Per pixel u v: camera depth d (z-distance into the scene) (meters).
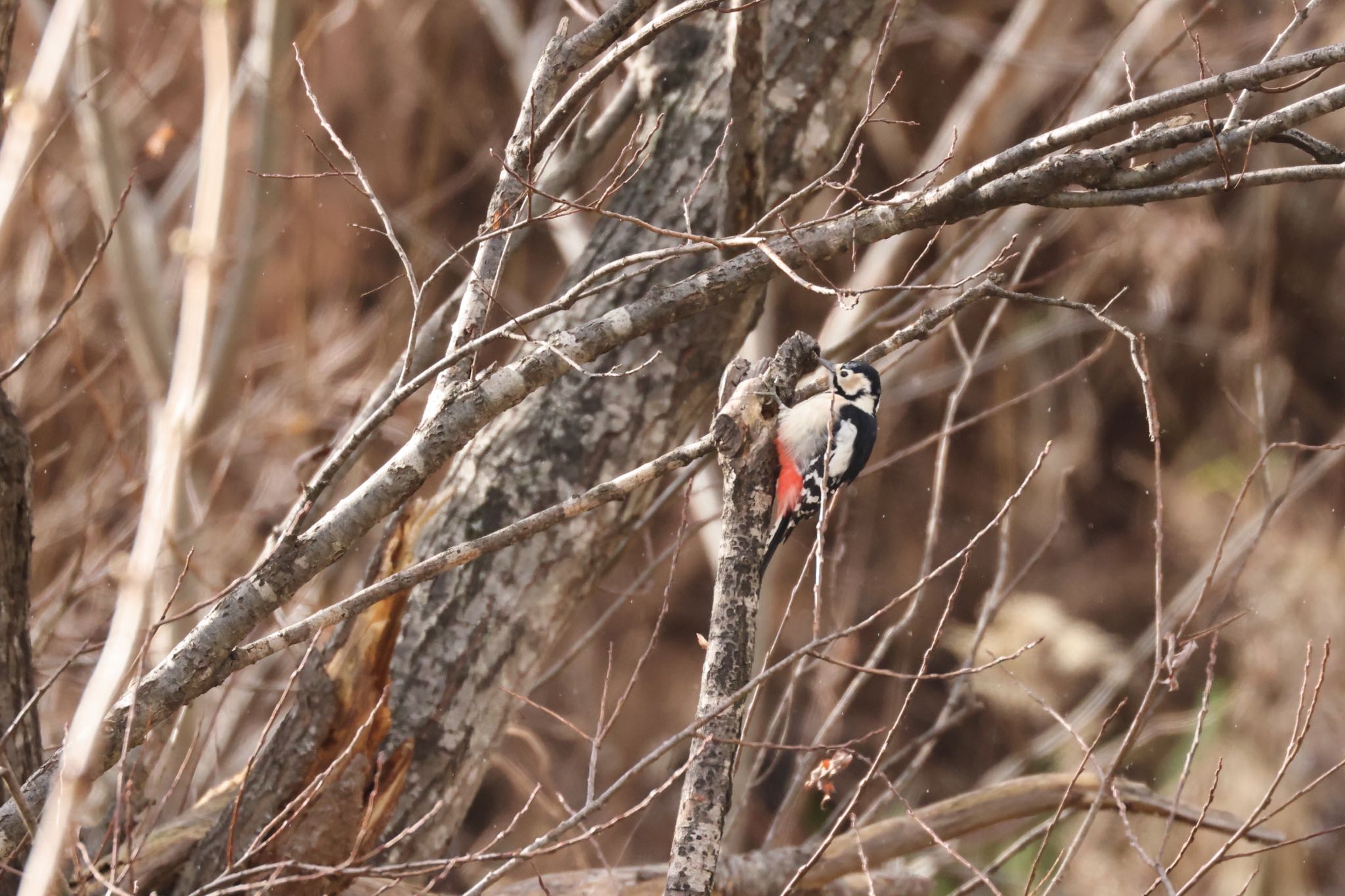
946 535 23.84
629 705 22.20
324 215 20.14
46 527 13.47
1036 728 19.89
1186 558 22.89
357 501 6.10
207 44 3.83
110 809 8.06
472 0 22.70
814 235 6.62
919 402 24.27
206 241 3.77
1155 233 22.06
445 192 20.59
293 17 13.84
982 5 23.41
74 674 11.64
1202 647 20.84
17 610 7.22
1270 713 19.97
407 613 8.96
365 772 7.57
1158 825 17.92
